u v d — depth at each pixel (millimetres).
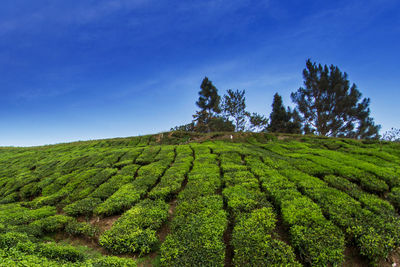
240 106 44031
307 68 40875
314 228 8922
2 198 17344
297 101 41344
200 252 8125
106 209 12422
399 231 8672
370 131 37656
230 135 38531
